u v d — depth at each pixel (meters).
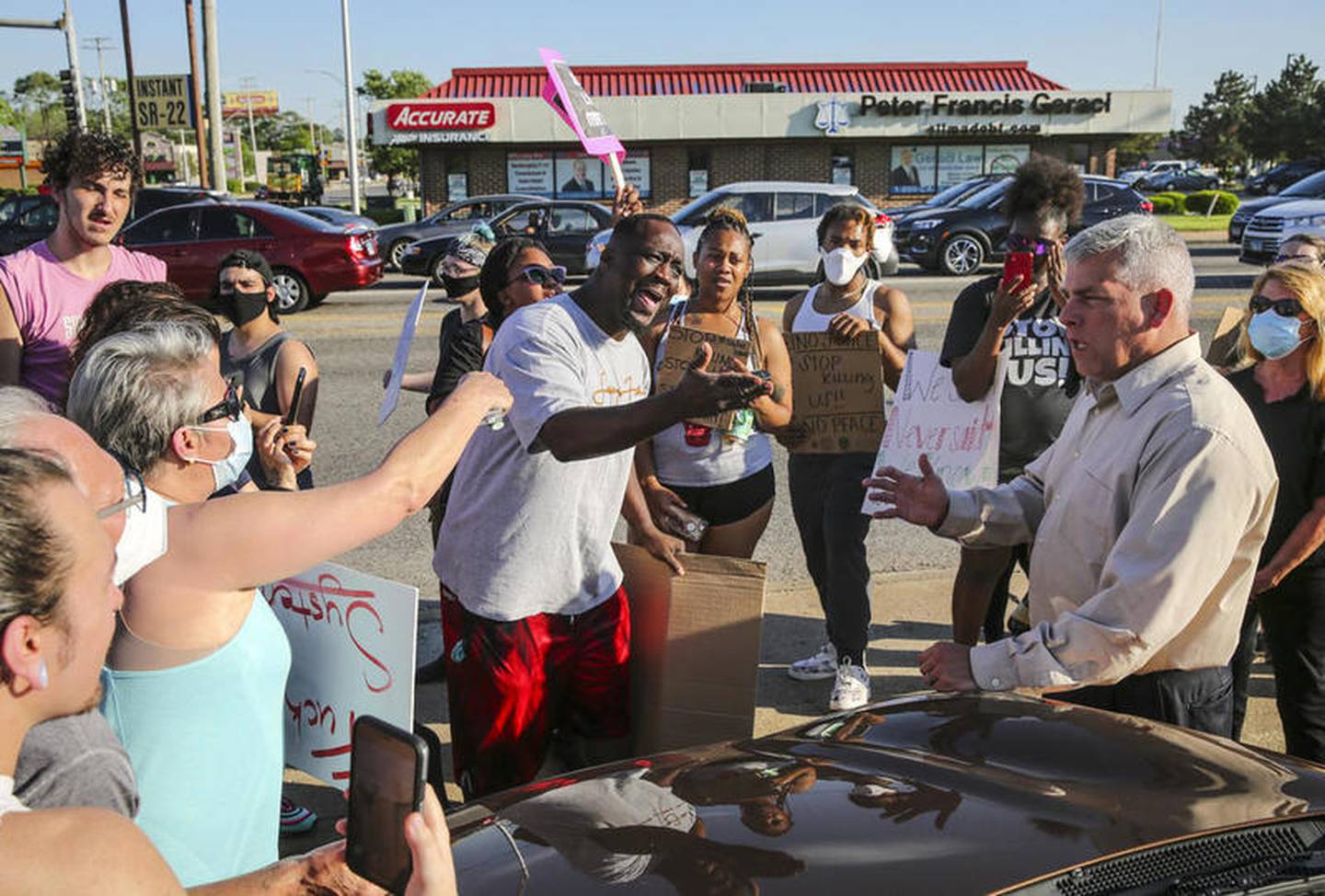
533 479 3.12
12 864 1.17
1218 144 80.31
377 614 2.78
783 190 18.83
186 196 20.33
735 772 2.33
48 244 3.97
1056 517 2.88
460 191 33.59
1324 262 4.68
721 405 2.70
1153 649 2.59
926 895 1.78
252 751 2.13
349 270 16.66
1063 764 2.27
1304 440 3.41
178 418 2.18
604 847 2.04
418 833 1.33
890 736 2.48
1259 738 4.39
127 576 1.91
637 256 3.12
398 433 9.09
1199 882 1.84
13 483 1.26
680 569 3.37
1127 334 2.68
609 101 32.88
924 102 33.25
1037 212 4.04
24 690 1.27
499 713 3.25
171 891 1.26
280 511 1.97
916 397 4.08
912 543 6.65
